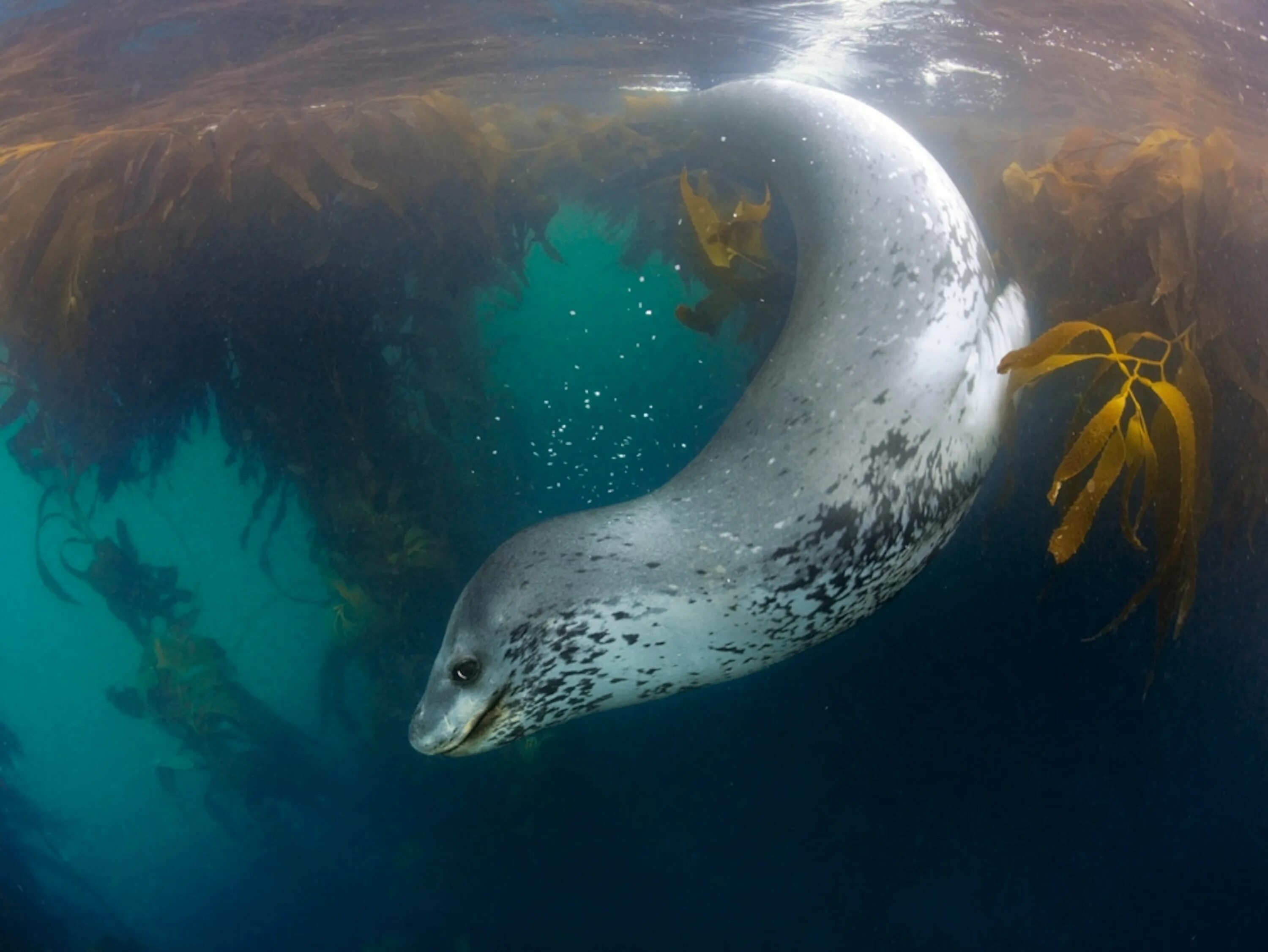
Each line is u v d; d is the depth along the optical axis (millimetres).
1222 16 3826
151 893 6461
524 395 4871
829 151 2492
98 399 4109
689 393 4883
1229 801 5754
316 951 5656
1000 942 5492
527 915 5523
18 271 3799
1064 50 4090
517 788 5211
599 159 3701
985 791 5688
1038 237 3430
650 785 5652
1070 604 4805
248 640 6238
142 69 4039
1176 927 5555
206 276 3773
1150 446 2217
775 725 5586
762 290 3244
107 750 7039
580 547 2076
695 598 2064
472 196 3736
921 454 2145
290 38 3852
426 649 4633
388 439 4129
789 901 5605
